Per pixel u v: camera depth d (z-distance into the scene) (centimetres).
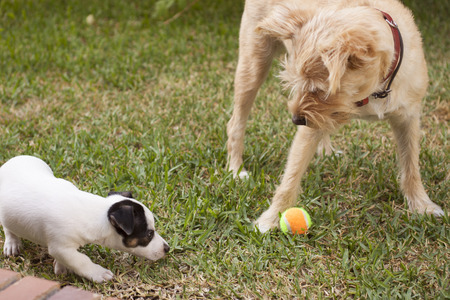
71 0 509
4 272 259
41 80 371
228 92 363
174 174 311
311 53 268
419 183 302
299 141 293
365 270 277
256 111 351
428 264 280
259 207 299
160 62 388
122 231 270
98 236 270
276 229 290
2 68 377
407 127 298
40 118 339
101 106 351
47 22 452
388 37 269
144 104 355
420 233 289
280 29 274
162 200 297
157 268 277
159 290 271
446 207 301
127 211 268
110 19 477
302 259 280
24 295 253
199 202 296
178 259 280
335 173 314
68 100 353
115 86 369
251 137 333
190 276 275
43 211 267
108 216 270
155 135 328
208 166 314
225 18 482
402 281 275
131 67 382
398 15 288
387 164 318
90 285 271
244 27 315
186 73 379
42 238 268
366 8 272
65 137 326
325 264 280
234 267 276
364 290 272
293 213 288
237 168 316
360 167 318
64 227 266
